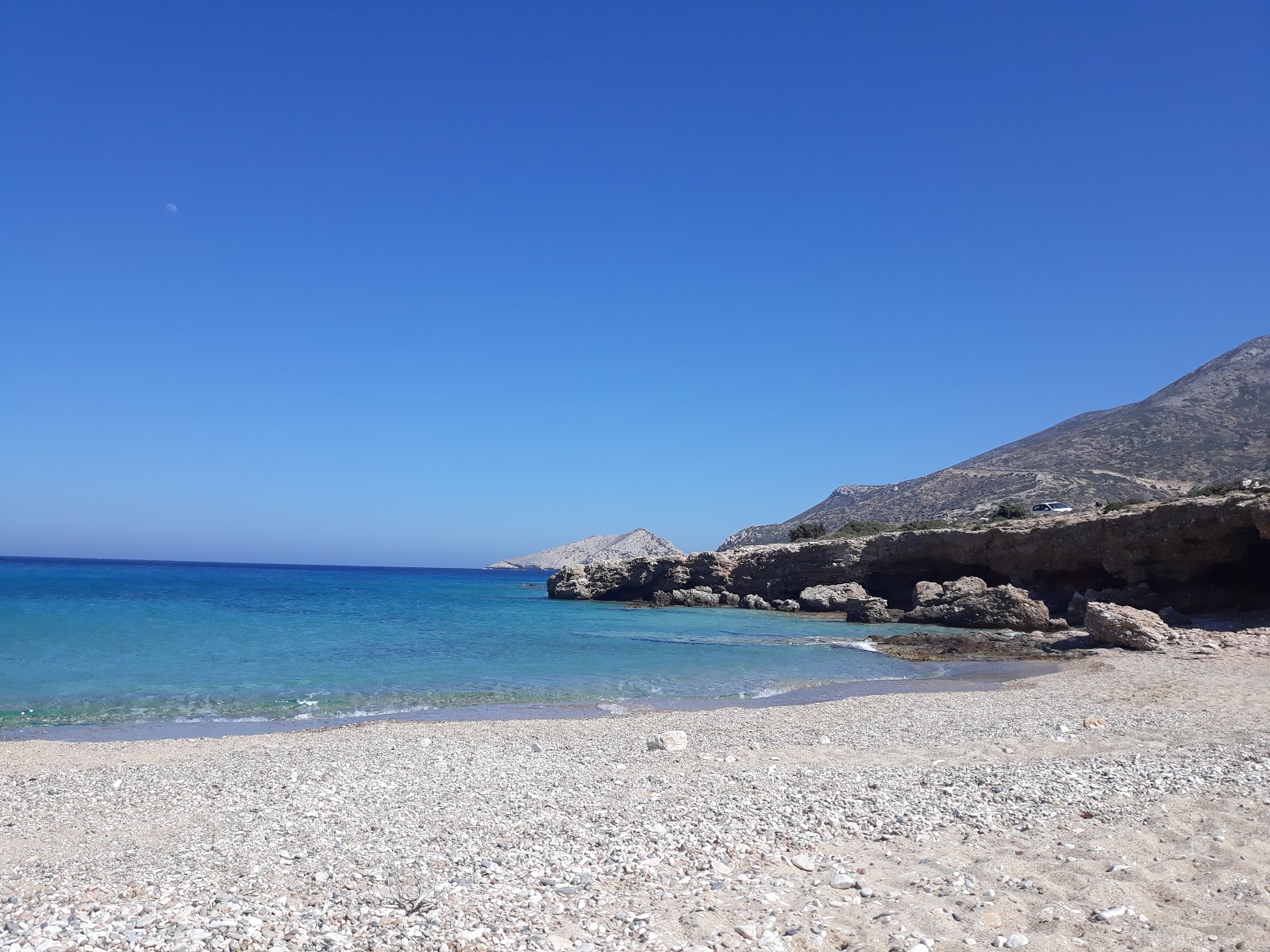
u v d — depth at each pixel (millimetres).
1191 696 20062
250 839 9836
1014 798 10531
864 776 12516
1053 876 7586
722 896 7320
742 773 13055
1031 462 119875
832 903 7121
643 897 7352
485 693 25328
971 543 53594
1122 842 8438
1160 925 6398
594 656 34406
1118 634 32906
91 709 22344
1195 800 9992
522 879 7879
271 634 42000
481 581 169375
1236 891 6965
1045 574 50188
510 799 11742
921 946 6066
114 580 106750
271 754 15898
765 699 24141
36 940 6000
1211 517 40125
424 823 10406
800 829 9508
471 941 6273
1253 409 117500
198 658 32406
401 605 69375
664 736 15781
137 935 6238
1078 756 13328
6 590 76188
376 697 24406
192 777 13953
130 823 11094
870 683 26922
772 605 64188
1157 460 106000
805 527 83375
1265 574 41031
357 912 6938
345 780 13367
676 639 41375
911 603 57344
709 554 72500
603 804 11141
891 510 124000
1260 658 27078
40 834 10586
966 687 25234
